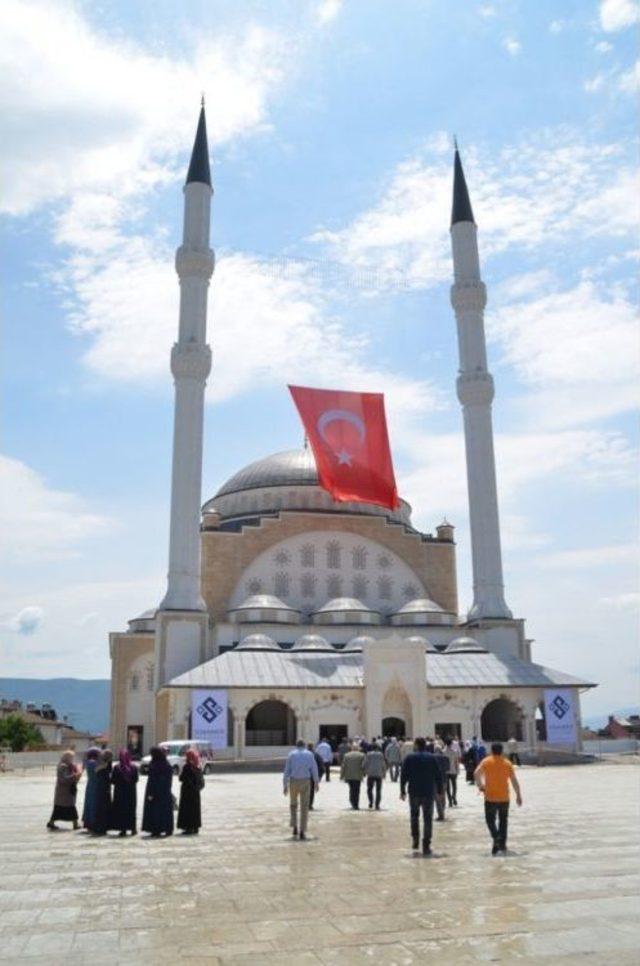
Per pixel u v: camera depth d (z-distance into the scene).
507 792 18.00
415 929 11.31
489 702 63.44
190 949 10.48
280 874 15.60
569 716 63.41
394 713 61.09
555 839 20.02
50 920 12.13
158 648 64.69
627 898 13.10
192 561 66.81
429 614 73.06
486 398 76.44
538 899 13.09
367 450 73.06
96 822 22.27
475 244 81.06
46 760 72.31
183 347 70.38
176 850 19.00
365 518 81.75
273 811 28.12
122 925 11.80
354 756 28.59
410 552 82.19
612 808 27.59
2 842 20.73
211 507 91.94
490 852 17.94
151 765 22.38
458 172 83.50
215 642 68.62
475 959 9.87
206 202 75.00
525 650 72.00
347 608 72.38
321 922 11.78
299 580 78.56
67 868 16.58
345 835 21.22
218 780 47.25
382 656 61.06
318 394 73.50
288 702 60.00
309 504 85.19
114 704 75.62
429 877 15.03
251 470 91.25
